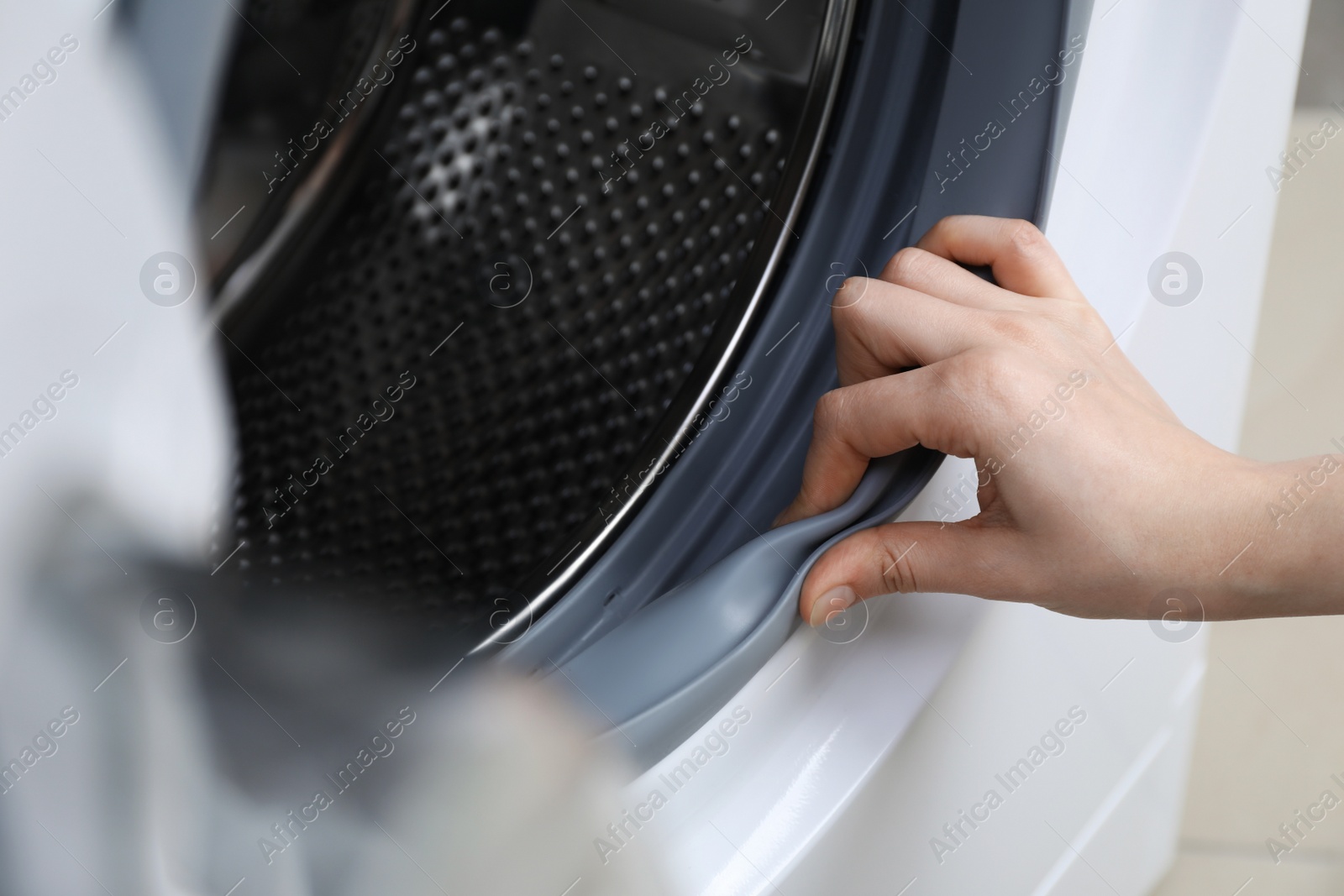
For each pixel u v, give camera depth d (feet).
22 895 0.85
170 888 0.92
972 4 1.65
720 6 1.64
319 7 1.25
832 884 1.30
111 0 0.97
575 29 1.58
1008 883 1.72
